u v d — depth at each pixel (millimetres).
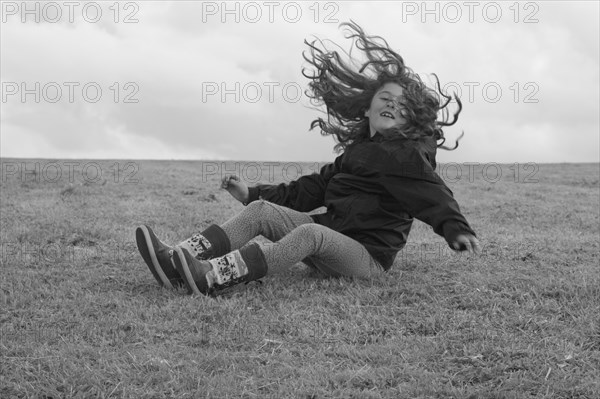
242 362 4512
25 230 9281
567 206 14234
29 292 6102
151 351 4641
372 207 6160
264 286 6184
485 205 14109
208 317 5375
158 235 9445
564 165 27516
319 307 5613
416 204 5809
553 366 4441
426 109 6070
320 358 4617
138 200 13555
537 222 11758
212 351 4711
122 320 5301
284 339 4977
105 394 4023
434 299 5906
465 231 5582
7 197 13438
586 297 5992
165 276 6000
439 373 4359
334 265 6199
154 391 4035
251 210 6234
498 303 5777
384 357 4602
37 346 4762
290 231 6242
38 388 4066
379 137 6203
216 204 13172
